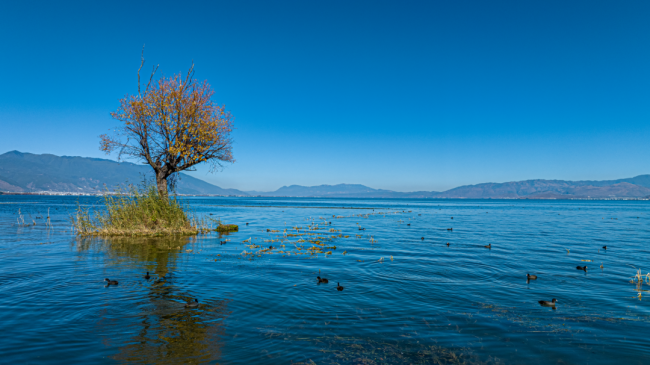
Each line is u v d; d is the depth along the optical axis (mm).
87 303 9172
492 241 23703
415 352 6695
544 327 8047
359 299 9953
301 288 11000
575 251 19406
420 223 40688
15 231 25750
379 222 42031
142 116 24938
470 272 13742
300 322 8125
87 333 7285
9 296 9664
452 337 7430
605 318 8672
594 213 73438
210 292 10391
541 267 14859
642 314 8992
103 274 12445
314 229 31484
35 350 6480
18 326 7570
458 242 22984
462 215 62031
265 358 6332
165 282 11469
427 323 8203
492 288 11367
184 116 25812
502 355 6625
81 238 22125
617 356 6602
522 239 25031
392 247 20344
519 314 8906
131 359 6215
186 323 7926
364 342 7102
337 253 18016
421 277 12805
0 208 62625
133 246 19062
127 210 24766
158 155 26031
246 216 53219
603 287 11633
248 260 15609
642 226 37938
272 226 34500
